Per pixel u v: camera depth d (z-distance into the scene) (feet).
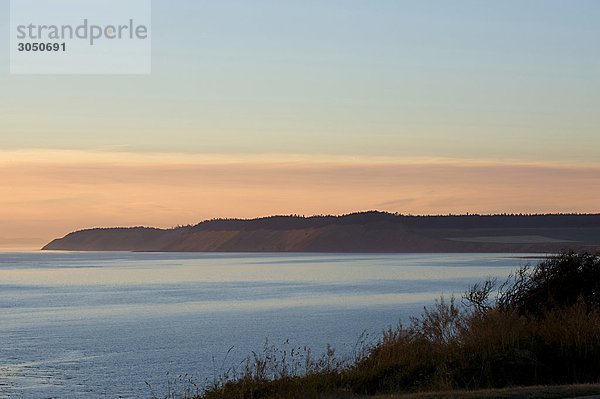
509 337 63.72
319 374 63.16
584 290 73.51
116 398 97.30
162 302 279.69
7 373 117.91
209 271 578.66
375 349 69.97
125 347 149.18
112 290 360.28
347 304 254.06
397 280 404.36
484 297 78.84
